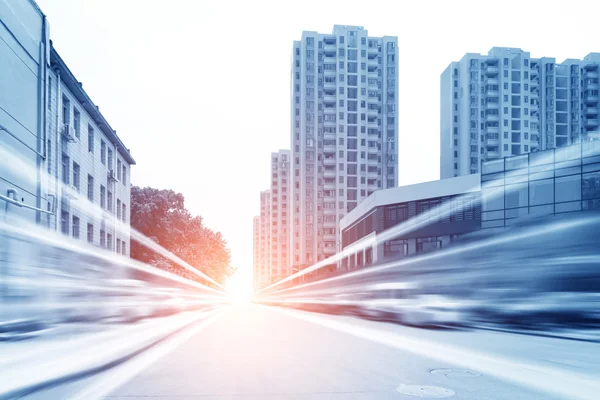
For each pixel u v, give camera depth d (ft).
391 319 67.82
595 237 54.03
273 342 41.39
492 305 58.54
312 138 330.13
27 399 21.09
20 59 68.85
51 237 74.79
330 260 294.46
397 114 331.57
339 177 323.16
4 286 58.59
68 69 85.30
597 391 22.34
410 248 167.84
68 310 56.95
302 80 333.42
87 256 64.28
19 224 65.82
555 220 56.59
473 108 300.61
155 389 23.04
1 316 54.90
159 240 191.62
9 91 65.46
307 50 335.06
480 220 148.25
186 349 37.01
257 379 25.21
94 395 21.90
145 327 52.42
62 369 26.23
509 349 36.32
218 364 29.94
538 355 33.17
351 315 89.66
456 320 57.21
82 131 99.35
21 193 68.28
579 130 309.63
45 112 76.13
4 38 64.08
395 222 172.65
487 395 21.57
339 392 22.21
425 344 39.63
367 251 191.93
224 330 53.67
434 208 161.68
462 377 25.49
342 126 326.44
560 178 122.52
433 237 161.48
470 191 151.64
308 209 324.19
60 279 59.88
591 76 310.45
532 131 304.09
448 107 317.42
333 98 328.49
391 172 327.06
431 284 63.52
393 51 334.44
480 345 38.88
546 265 56.18
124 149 132.87
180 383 24.36
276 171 514.27
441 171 324.60
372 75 331.77
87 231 104.27
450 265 62.49
